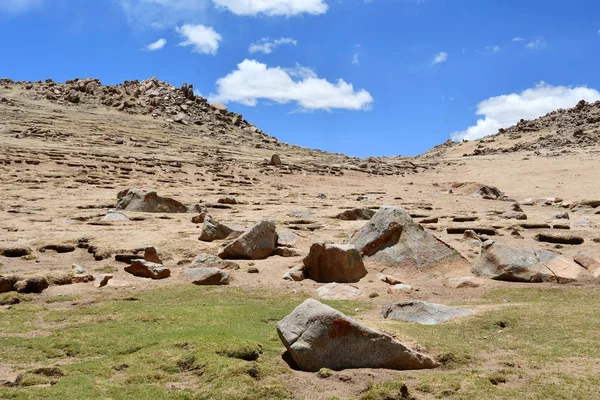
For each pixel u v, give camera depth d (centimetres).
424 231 1327
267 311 919
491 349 715
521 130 7506
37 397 561
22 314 893
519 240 1590
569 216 2128
